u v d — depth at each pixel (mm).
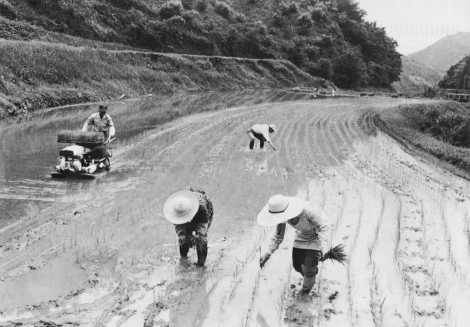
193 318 5574
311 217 5945
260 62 62312
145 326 5375
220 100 34406
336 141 18344
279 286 6422
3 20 35688
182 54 51938
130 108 26281
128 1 55562
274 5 88188
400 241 8148
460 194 11305
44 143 15367
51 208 9312
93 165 11938
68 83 28562
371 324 5543
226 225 8750
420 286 6508
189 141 16984
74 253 7281
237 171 12906
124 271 6734
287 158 14773
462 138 31594
